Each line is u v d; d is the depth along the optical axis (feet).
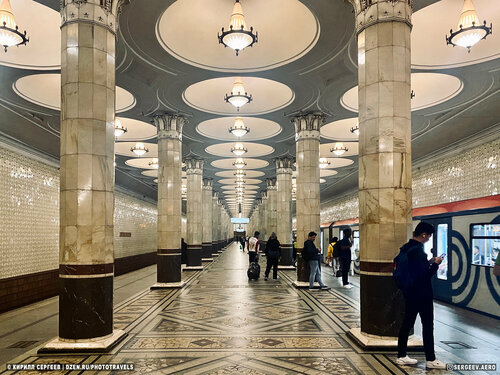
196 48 28.81
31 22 25.66
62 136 19.33
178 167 42.70
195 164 66.59
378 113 19.21
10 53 26.48
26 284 38.55
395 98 19.11
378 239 18.97
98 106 19.35
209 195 87.56
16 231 38.73
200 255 63.67
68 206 18.88
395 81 19.16
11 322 26.66
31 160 42.22
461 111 37.50
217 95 39.99
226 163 75.97
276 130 50.44
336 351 18.19
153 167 69.21
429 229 16.46
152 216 100.07
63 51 19.48
